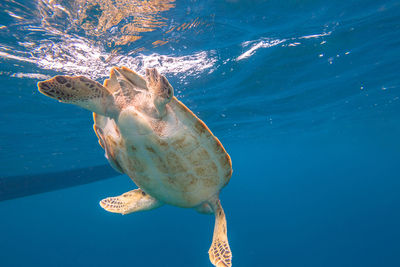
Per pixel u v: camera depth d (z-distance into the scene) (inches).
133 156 123.9
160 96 99.0
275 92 535.5
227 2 242.2
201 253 1257.4
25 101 396.5
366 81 546.3
